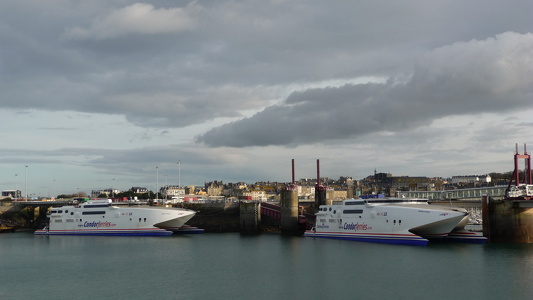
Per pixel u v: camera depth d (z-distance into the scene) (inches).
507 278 3444.9
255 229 7066.9
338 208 5831.7
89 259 4589.1
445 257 4279.0
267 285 3363.7
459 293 3083.2
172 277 3673.7
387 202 5438.0
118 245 5570.9
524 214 4985.2
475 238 5142.7
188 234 6855.3
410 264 3993.6
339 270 3811.5
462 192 7165.4
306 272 3764.8
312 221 7096.5
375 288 3221.0
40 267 4210.1
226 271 3865.7
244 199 7706.7
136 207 6683.1
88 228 6756.9
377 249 4810.5
